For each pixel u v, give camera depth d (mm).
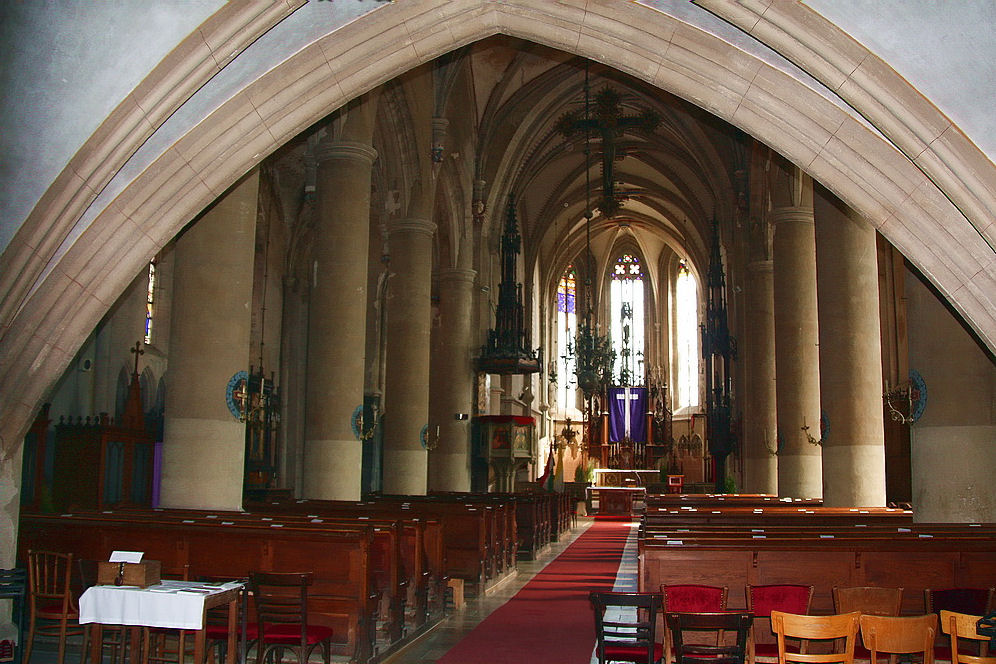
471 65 25422
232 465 11961
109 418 16906
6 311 7676
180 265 12133
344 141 16125
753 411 24906
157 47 7691
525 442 27672
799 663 5680
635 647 6672
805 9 6973
